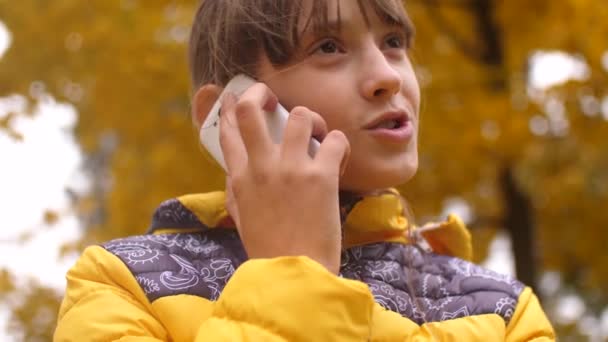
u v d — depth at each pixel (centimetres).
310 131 111
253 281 103
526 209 436
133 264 124
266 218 108
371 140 121
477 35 416
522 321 130
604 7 383
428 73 396
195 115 138
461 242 151
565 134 432
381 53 124
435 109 395
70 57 397
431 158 420
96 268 124
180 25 400
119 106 417
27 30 394
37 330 442
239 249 133
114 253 126
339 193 133
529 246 433
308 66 124
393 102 123
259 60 128
